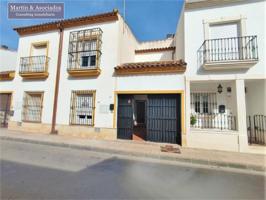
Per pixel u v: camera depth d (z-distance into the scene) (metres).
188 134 7.64
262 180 4.52
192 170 5.15
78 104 9.70
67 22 10.19
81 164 5.28
